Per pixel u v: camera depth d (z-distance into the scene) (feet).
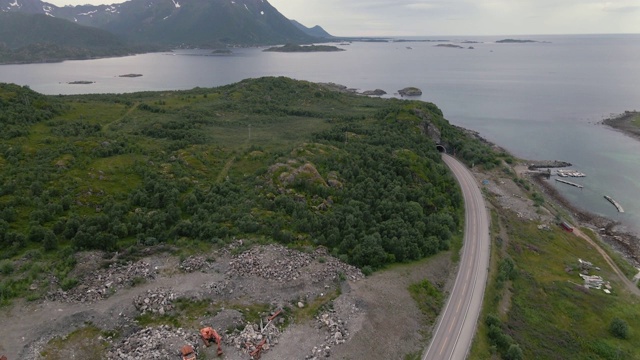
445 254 330.75
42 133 447.83
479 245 350.84
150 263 276.00
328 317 240.12
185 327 225.97
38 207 306.14
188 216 334.24
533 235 397.60
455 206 421.59
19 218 296.51
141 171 383.45
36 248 276.82
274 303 249.34
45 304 233.14
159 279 262.06
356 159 449.06
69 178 350.43
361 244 306.14
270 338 223.30
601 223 456.45
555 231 411.75
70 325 220.02
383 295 266.16
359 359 217.56
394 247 311.88
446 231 347.56
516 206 457.27
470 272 311.47
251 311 241.96
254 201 359.05
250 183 397.19
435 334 247.70
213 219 325.01
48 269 258.37
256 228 320.09
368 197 377.30
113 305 235.40
